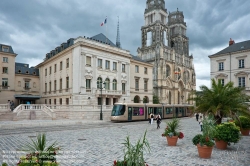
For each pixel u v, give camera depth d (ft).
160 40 278.46
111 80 147.64
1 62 161.79
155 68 259.80
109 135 56.80
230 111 51.47
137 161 19.61
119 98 153.17
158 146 42.11
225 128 39.47
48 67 170.91
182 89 297.33
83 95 128.06
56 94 153.79
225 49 155.63
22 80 177.78
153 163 30.19
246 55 137.39
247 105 55.36
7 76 164.35
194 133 61.41
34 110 100.07
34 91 184.34
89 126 80.74
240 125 53.01
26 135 55.47
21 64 206.39
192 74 327.67
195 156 34.22
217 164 29.73
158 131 66.64
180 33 325.62
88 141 47.29
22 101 174.60
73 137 53.06
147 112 118.73
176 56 292.61
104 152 36.52
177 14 333.42
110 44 158.30
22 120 93.86
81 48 129.70
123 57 158.40
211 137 34.24
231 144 43.96
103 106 122.01
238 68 140.77
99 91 137.18
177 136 42.93
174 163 30.22
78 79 128.77
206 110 55.47
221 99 53.72
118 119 102.17
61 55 149.79
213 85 58.54
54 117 100.32
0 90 159.22
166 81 263.29
